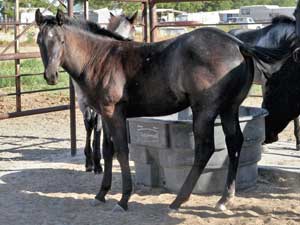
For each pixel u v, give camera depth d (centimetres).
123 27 666
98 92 477
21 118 1025
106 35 498
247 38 701
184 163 509
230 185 476
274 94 543
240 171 527
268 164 637
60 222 454
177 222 443
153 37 825
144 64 466
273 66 512
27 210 489
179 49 451
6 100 1173
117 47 482
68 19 484
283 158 671
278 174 585
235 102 460
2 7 2884
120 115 474
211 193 522
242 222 436
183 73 446
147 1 824
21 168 655
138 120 534
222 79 436
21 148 782
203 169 462
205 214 461
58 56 468
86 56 481
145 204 497
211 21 2967
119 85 469
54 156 725
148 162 544
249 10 2767
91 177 606
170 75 454
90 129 615
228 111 465
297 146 717
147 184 553
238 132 473
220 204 471
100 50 482
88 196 532
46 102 1155
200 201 500
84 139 843
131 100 475
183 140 502
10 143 820
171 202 500
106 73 474
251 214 455
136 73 467
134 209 484
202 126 446
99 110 487
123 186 479
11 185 575
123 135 475
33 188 562
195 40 445
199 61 439
